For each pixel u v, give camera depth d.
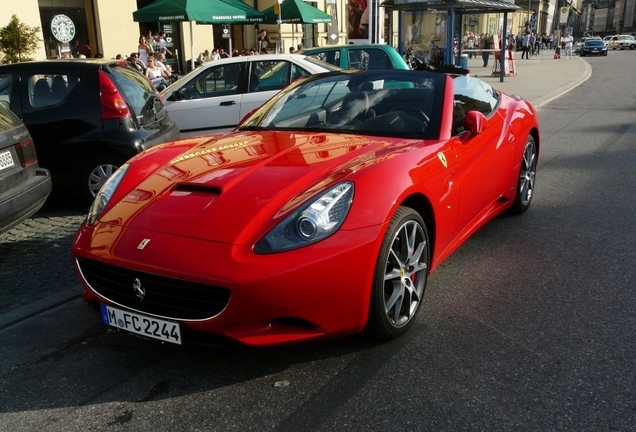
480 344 3.00
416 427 2.37
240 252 2.49
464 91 4.19
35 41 13.09
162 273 2.50
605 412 2.43
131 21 16.66
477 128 3.63
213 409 2.54
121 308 2.72
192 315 2.56
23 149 4.36
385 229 2.73
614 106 12.94
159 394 2.68
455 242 3.73
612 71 25.12
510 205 4.84
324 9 23.88
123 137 5.60
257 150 3.34
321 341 2.80
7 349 3.13
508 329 3.15
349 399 2.57
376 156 3.08
